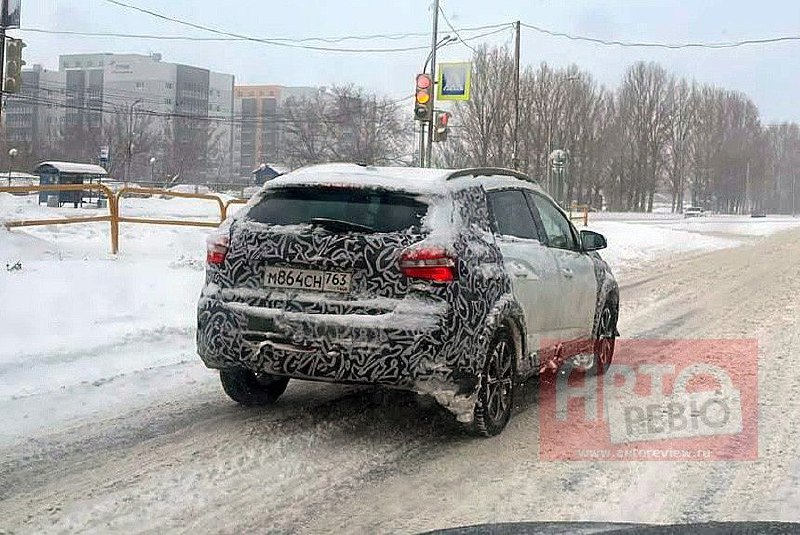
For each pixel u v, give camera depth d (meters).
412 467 5.38
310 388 7.27
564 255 7.25
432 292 5.45
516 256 6.32
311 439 5.87
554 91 75.06
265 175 67.44
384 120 72.00
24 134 111.00
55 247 14.72
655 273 18.08
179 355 8.23
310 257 5.63
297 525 4.45
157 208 39.94
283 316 5.58
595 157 84.44
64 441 5.69
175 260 14.05
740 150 111.00
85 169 40.25
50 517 4.45
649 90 94.44
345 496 4.87
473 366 5.61
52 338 8.25
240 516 4.55
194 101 114.12
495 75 65.06
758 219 79.00
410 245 5.50
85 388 6.95
